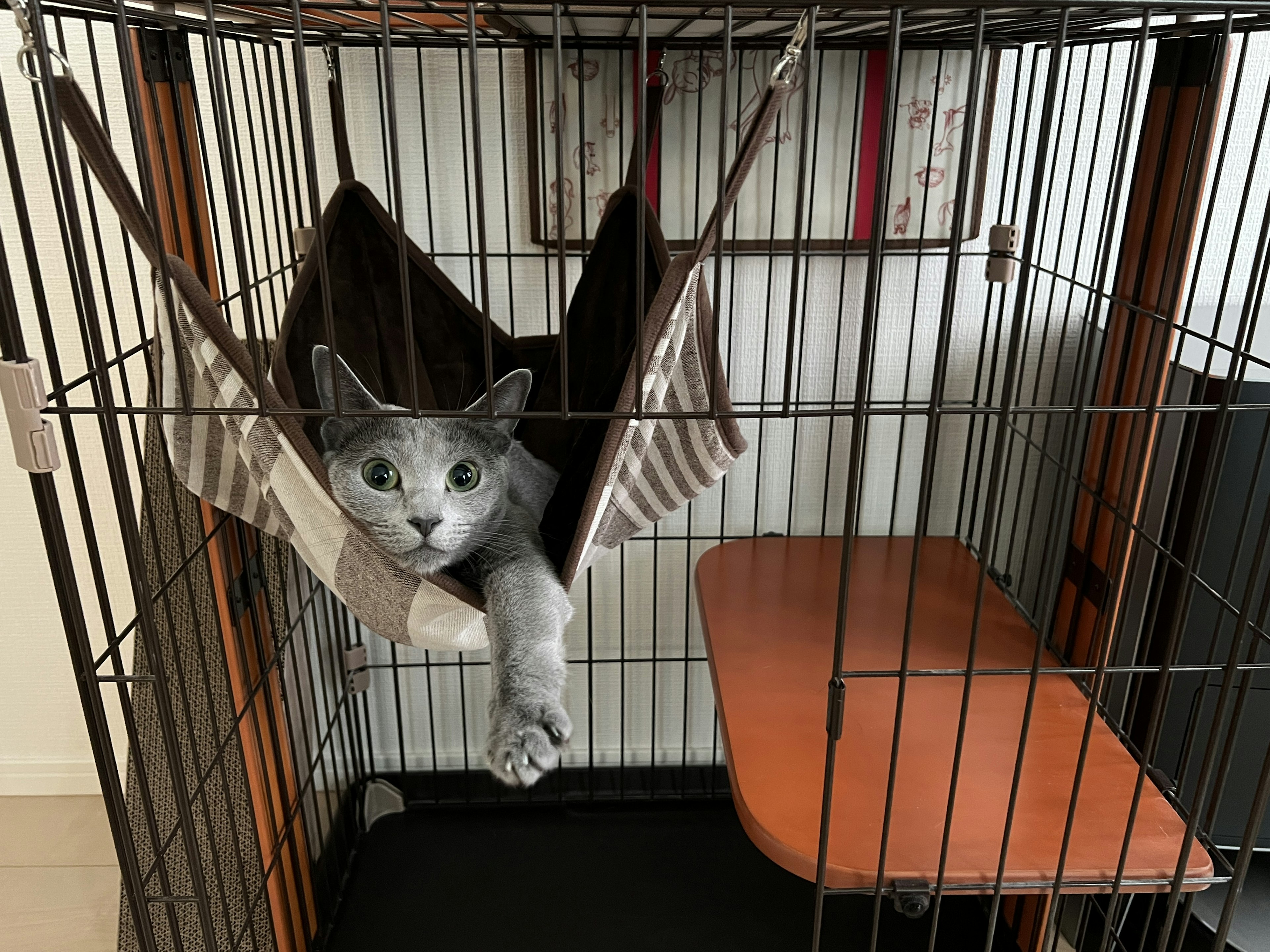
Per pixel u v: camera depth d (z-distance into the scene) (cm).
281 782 131
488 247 146
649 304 104
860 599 139
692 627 169
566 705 174
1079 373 109
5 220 137
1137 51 121
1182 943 99
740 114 110
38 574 160
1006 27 112
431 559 96
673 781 177
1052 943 123
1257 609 126
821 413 73
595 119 138
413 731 175
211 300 80
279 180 143
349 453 97
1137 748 121
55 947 142
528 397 114
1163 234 112
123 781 169
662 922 149
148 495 91
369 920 150
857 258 147
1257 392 117
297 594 143
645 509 105
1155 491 124
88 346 77
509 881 157
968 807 99
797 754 107
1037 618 142
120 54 66
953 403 137
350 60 135
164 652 104
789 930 148
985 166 132
